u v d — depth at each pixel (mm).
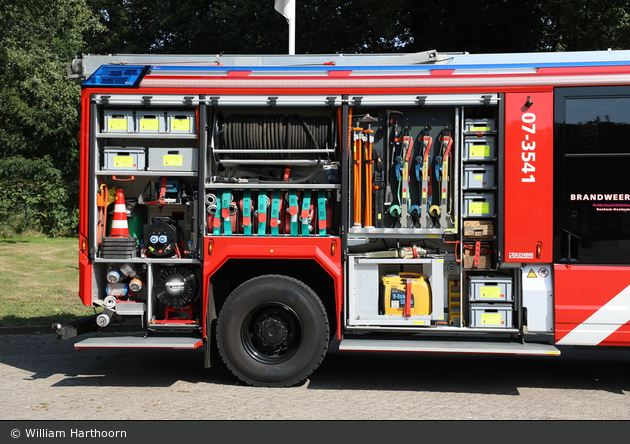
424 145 5809
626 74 5512
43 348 7641
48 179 24234
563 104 5578
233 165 6129
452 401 5449
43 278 12664
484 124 5730
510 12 18703
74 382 6051
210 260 5871
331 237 5832
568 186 5551
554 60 5750
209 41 24266
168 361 7008
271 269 6117
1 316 9078
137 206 6238
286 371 5746
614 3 15984
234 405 5270
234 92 5840
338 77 5793
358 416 4980
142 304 6035
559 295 5547
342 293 5863
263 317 5863
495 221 5699
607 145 5523
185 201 6098
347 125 5793
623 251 5492
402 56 5934
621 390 5887
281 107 5867
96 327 6430
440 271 5805
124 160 6000
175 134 5957
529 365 6938
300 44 21516
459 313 5836
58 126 23953
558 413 5105
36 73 20688
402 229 5809
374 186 5859
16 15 19703
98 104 5922
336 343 8148
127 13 28000
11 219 22922
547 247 5562
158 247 6000
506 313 5707
